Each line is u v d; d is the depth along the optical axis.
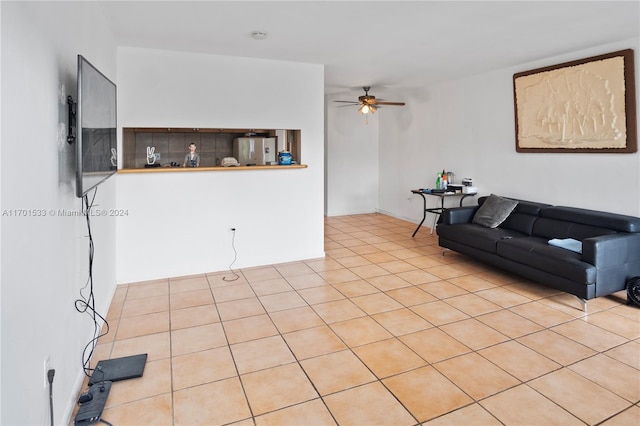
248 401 2.05
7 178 1.25
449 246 4.70
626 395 2.07
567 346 2.59
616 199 3.75
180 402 2.04
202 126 4.04
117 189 3.81
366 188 7.90
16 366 1.30
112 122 2.64
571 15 3.00
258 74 4.24
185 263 4.11
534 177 4.55
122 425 1.87
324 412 1.96
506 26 3.24
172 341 2.69
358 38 3.54
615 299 3.41
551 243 3.57
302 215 4.64
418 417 1.92
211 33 3.37
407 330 2.84
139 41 3.58
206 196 4.14
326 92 6.57
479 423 1.88
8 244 1.25
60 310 1.80
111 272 3.48
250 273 4.19
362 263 4.55
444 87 5.83
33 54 1.50
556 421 1.88
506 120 4.85
